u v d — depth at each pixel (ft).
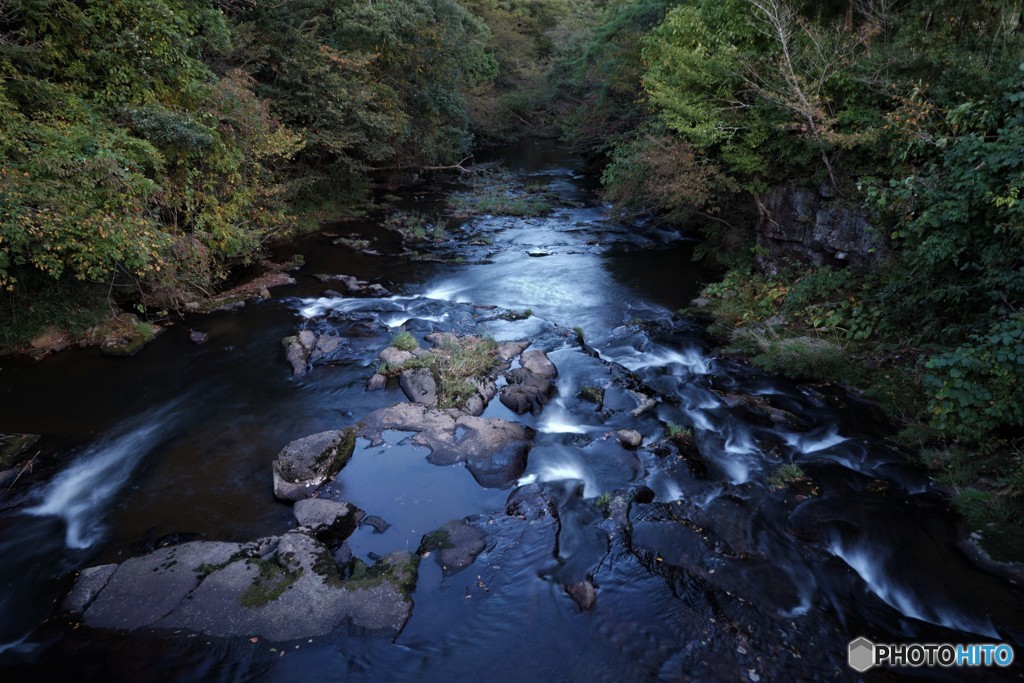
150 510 21.63
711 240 52.85
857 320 33.65
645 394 30.63
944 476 23.02
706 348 36.35
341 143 63.98
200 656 15.67
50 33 34.47
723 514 21.44
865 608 17.63
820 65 36.37
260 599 17.07
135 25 37.40
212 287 44.34
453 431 26.27
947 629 16.92
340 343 35.50
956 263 26.99
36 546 19.83
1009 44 30.07
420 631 16.67
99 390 30.68
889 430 26.96
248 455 25.05
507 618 17.17
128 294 39.96
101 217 31.50
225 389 30.81
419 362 32.24
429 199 81.05
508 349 34.81
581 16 141.49
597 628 16.81
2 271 29.14
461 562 19.01
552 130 144.66
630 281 48.39
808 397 30.12
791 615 17.30
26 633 16.49
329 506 21.01
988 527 19.90
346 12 69.51
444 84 89.20
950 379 25.02
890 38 37.65
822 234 37.88
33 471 23.90
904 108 30.35
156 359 34.09
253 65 59.62
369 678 15.30
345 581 17.78
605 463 24.54
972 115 28.17
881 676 15.28
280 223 53.21
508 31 139.23
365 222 67.21
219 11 46.29
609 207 74.49
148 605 16.94
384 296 44.86
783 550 19.84
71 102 33.50
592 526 20.80
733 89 42.32
